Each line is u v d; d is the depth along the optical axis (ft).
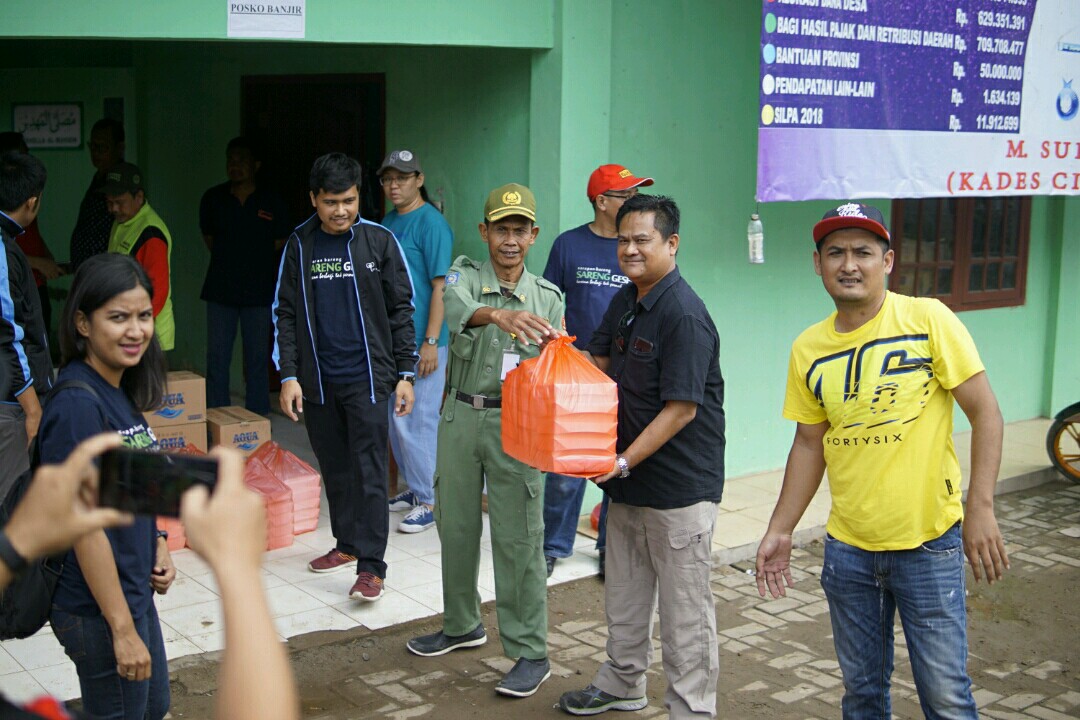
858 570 11.11
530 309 14.55
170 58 28.91
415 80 22.26
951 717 10.86
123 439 9.39
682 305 12.30
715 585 18.67
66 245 29.48
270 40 16.84
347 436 17.04
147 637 9.66
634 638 13.58
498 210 14.14
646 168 21.09
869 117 20.48
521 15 18.94
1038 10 22.84
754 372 23.71
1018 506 24.04
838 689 14.85
